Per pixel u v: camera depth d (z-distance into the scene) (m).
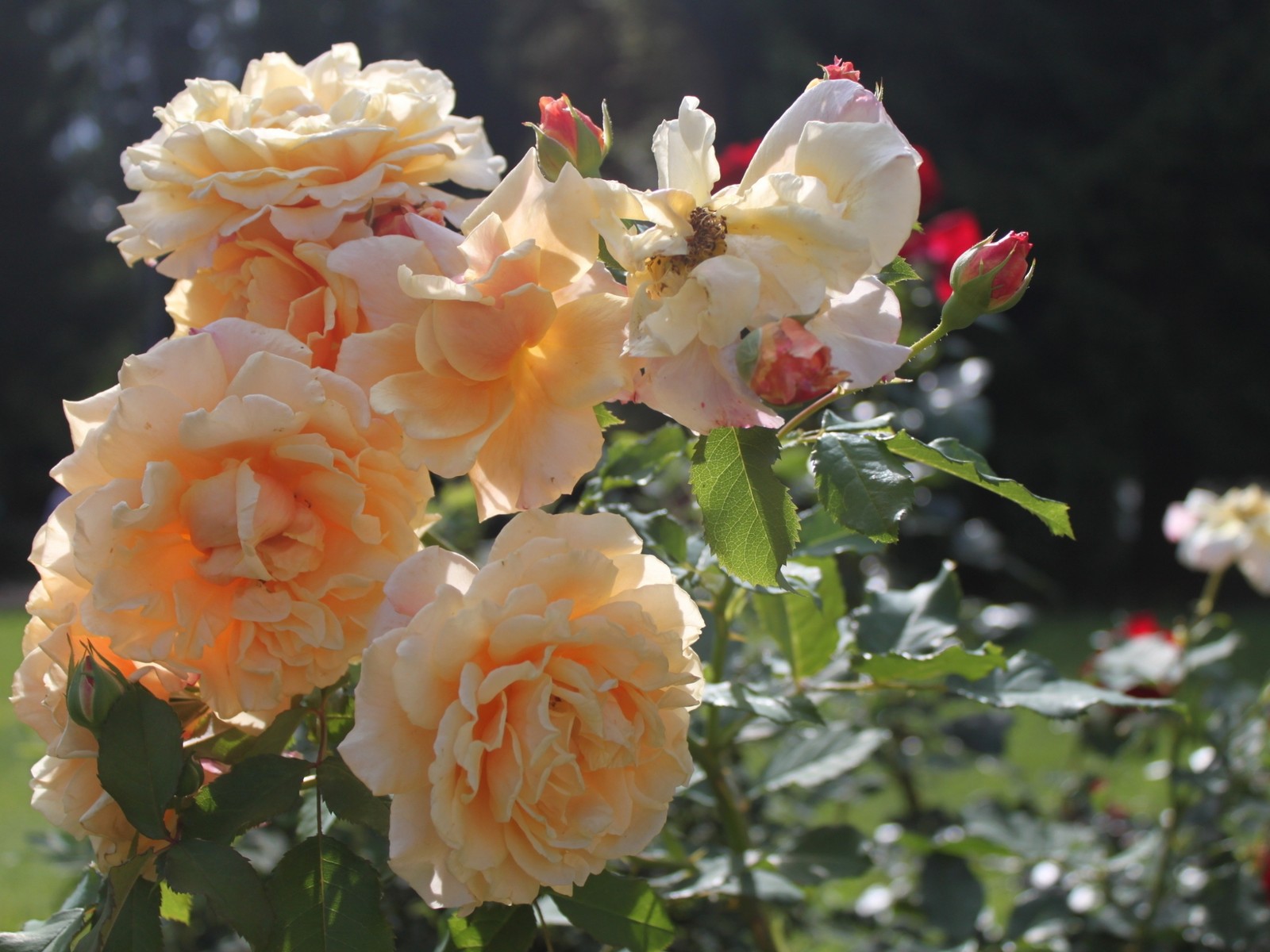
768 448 0.57
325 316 0.60
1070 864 1.02
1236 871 0.96
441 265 0.57
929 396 1.28
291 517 0.57
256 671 0.56
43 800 0.60
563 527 0.56
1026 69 5.19
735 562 0.57
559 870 0.55
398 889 0.91
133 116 9.42
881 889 1.23
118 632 0.56
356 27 8.55
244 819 0.58
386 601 0.55
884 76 5.25
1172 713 0.99
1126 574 5.33
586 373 0.57
